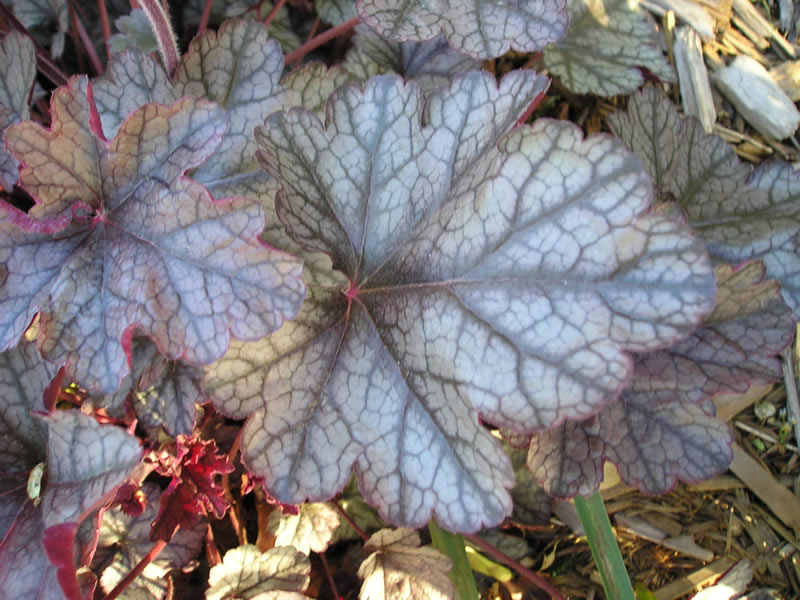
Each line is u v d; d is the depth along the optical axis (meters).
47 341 0.15
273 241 0.18
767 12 0.27
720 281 0.18
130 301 0.15
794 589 0.23
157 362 0.18
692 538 0.24
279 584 0.20
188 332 0.14
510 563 0.22
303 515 0.22
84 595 0.15
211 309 0.14
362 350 0.16
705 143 0.23
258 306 0.14
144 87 0.19
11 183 0.19
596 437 0.18
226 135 0.18
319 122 0.16
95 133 0.15
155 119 0.15
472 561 0.23
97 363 0.15
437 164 0.16
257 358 0.16
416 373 0.16
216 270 0.14
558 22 0.19
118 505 0.19
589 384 0.13
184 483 0.18
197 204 0.14
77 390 0.20
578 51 0.25
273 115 0.16
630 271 0.13
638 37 0.25
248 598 0.20
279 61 0.19
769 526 0.24
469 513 0.15
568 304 0.14
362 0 0.20
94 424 0.15
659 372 0.18
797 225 0.22
